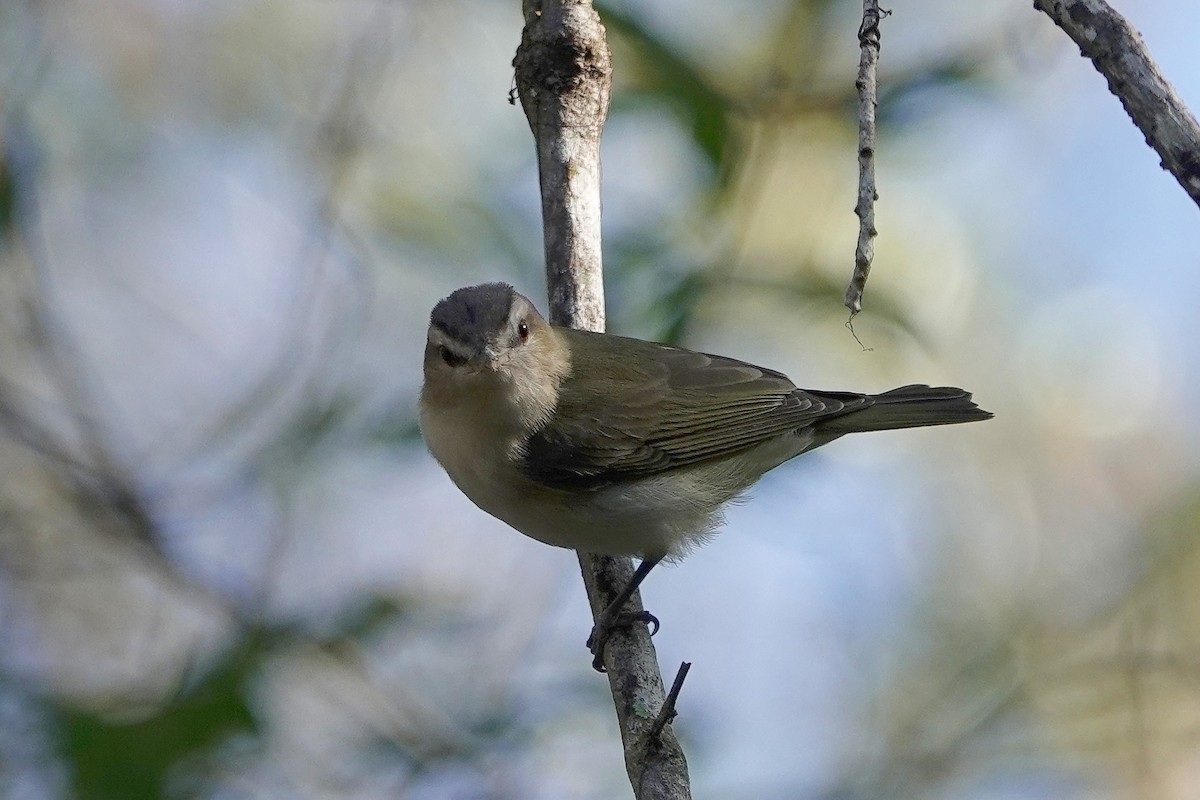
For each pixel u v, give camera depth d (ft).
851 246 43.27
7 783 29.53
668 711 24.44
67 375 41.32
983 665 46.34
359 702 36.04
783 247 42.52
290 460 37.70
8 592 45.47
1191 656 46.88
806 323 40.81
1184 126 19.48
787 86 38.68
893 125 37.55
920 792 43.78
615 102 34.55
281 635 30.86
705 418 31.89
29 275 40.91
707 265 35.40
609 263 35.29
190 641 45.65
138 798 27.78
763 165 37.81
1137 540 50.42
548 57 32.12
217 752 28.84
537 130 32.50
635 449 30.91
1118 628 48.65
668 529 31.30
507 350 30.04
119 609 46.26
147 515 40.37
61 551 46.06
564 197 32.12
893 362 47.39
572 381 31.27
